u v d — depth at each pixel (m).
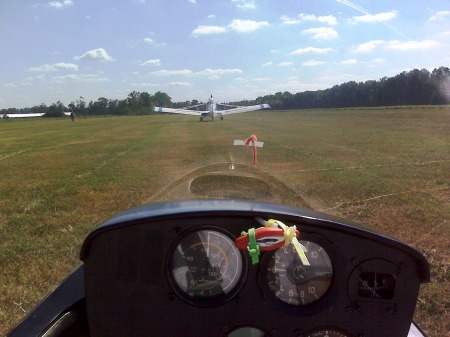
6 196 9.99
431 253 5.55
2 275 5.16
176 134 24.34
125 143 21.58
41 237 6.68
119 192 9.23
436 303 4.15
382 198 8.12
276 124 30.58
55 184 11.06
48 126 53.56
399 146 17.56
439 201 8.09
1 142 29.38
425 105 63.94
